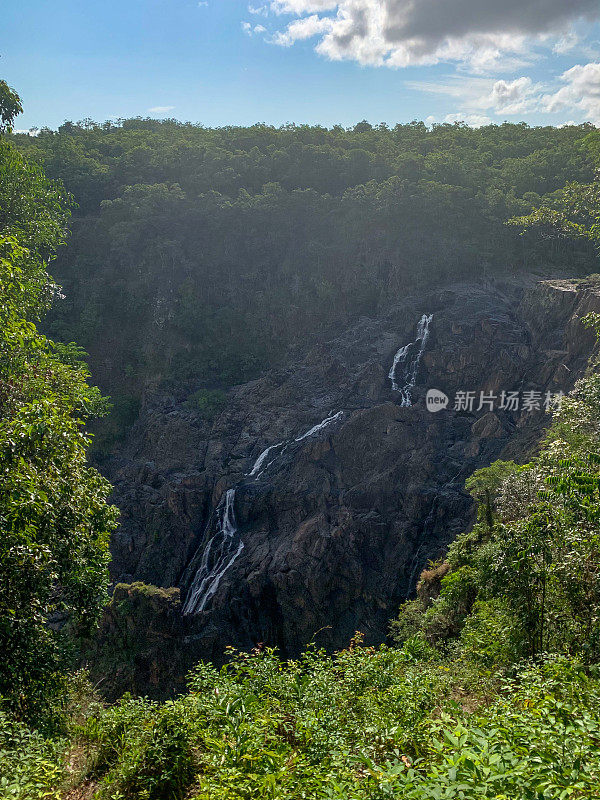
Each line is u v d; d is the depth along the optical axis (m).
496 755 4.12
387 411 53.97
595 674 8.31
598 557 10.41
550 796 3.86
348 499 49.25
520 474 17.28
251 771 5.77
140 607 38.88
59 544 11.65
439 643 19.41
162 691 37.25
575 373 46.62
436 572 28.69
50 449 10.78
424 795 3.90
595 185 30.30
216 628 41.34
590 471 10.84
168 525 54.38
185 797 6.64
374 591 44.59
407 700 7.36
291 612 43.88
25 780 5.81
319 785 5.09
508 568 11.45
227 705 7.29
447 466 50.00
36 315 20.25
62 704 11.40
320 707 7.65
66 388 15.75
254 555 47.53
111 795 6.69
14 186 22.77
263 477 54.03
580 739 4.60
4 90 23.20
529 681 6.96
